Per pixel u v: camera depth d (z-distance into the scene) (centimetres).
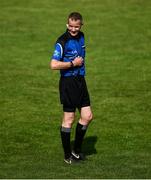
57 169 2888
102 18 6419
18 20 6369
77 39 2927
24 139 3469
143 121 3778
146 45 5578
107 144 3391
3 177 2738
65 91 2931
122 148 3322
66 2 7012
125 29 6069
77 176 2750
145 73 4809
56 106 4069
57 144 3391
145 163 3008
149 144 3388
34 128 3647
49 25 6209
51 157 3155
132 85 4522
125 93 4341
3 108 4003
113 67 4975
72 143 3384
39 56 5266
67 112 2961
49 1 7062
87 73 4819
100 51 5419
